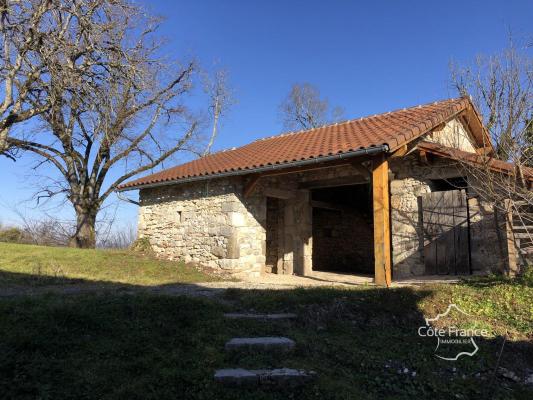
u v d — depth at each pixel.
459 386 4.34
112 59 11.57
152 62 12.69
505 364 4.85
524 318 5.83
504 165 8.22
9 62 11.23
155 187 13.34
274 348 4.61
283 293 6.57
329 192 14.16
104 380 3.76
